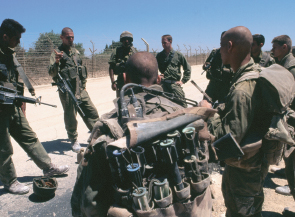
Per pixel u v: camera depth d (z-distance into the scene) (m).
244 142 1.65
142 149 1.15
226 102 1.71
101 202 1.26
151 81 1.49
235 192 1.88
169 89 4.98
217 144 1.53
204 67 4.41
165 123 1.19
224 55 1.86
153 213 1.10
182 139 1.24
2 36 2.79
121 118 1.30
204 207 1.27
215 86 4.38
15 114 2.98
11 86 2.92
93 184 1.26
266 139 1.69
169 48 4.91
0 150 2.88
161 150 1.14
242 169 1.80
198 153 1.33
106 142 1.22
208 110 1.25
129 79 1.53
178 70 5.01
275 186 3.21
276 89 1.54
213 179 3.22
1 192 3.09
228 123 1.59
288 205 2.79
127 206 1.16
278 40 3.10
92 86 13.19
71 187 3.24
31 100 3.04
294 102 2.27
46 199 2.97
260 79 1.58
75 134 4.33
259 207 1.93
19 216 2.67
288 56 2.93
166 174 1.22
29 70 14.93
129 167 1.12
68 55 4.16
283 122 1.67
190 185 1.23
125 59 4.49
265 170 1.86
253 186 1.82
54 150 4.39
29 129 3.12
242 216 1.91
